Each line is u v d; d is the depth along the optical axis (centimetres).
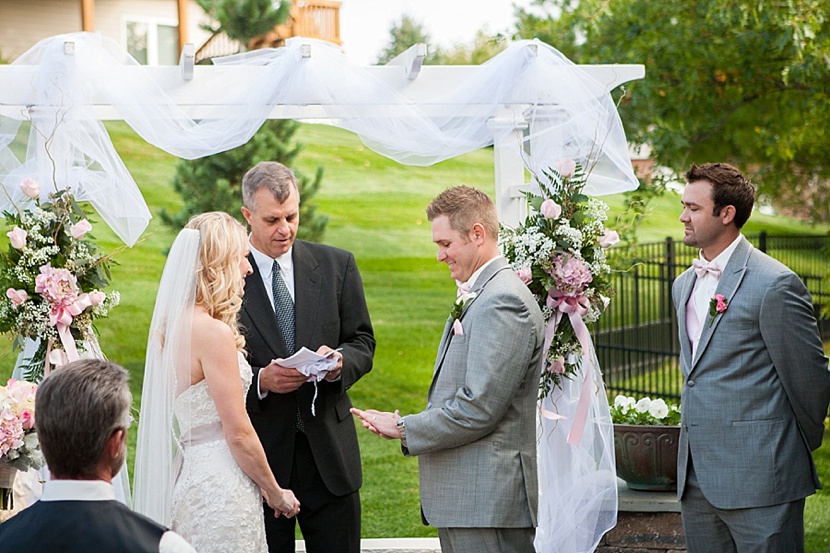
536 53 378
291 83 365
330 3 1444
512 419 282
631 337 928
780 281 301
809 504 588
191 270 277
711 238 315
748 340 305
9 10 1330
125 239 358
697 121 780
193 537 271
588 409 365
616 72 397
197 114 369
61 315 339
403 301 1152
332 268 369
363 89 369
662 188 625
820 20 657
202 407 276
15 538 169
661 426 395
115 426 179
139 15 1431
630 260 585
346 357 352
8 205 362
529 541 284
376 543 446
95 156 356
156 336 278
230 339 276
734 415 305
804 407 304
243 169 777
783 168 859
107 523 172
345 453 354
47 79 350
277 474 341
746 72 734
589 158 376
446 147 377
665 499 394
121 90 355
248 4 777
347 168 1577
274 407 343
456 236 288
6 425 288
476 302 284
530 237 359
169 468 274
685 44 726
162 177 1345
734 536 310
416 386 920
